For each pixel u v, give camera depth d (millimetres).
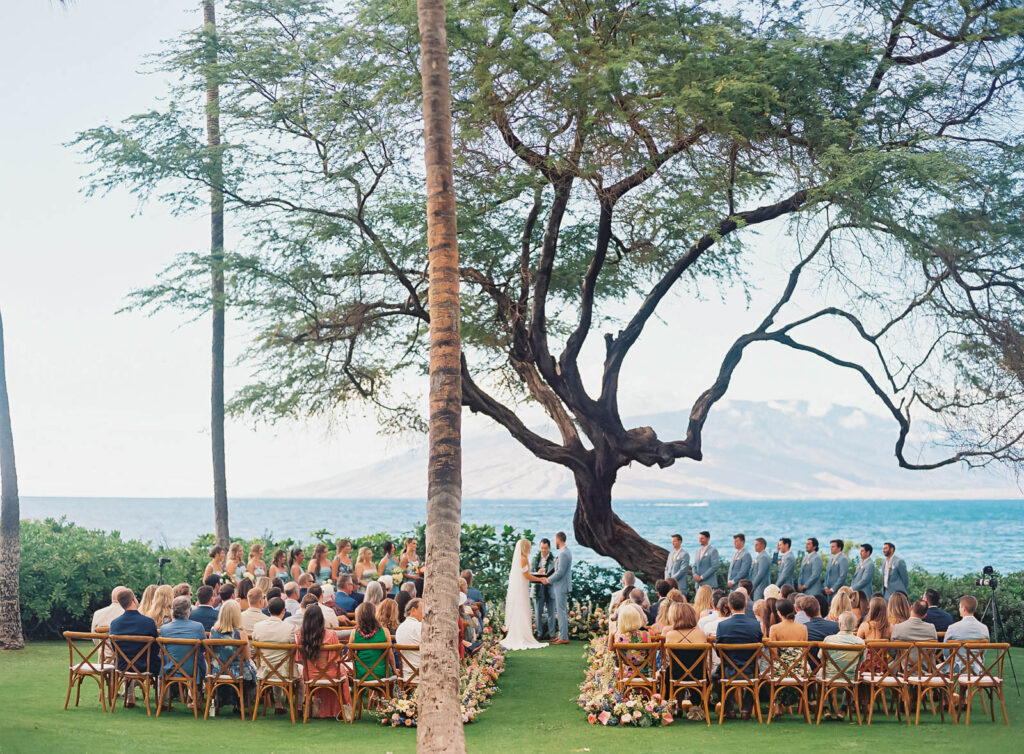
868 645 10992
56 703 11352
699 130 15953
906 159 14891
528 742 10047
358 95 17438
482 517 125625
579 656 16359
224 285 19500
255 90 18844
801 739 10039
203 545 21594
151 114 18766
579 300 22312
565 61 15234
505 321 19797
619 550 19844
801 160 16672
